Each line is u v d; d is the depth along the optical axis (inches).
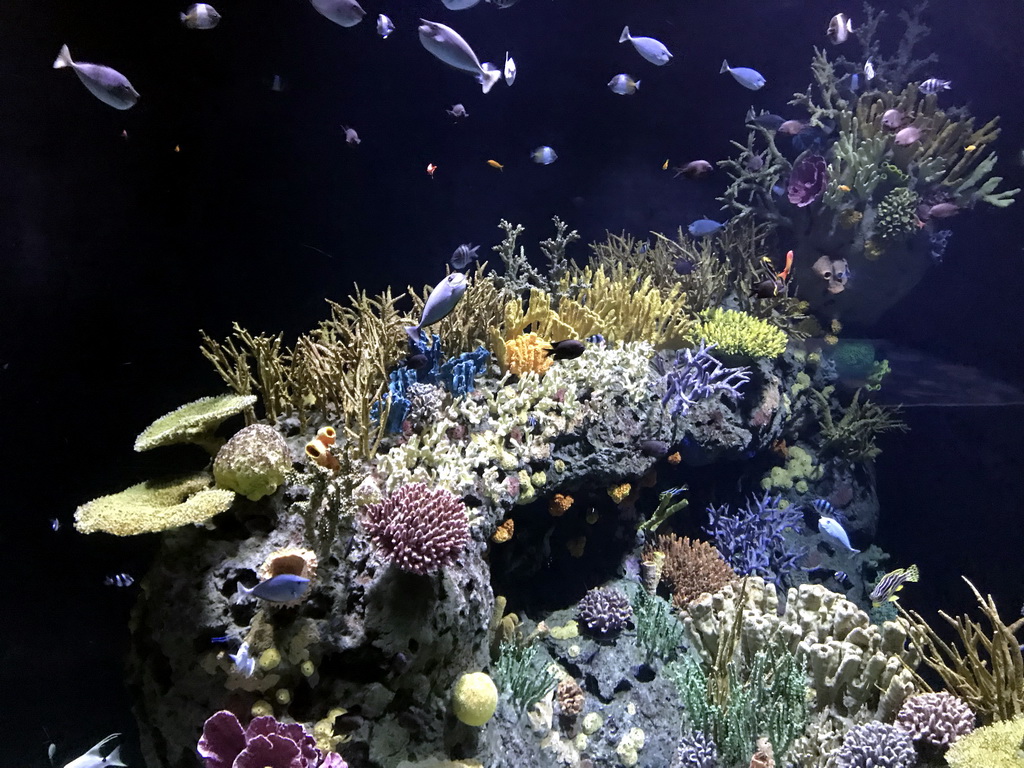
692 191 216.2
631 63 207.5
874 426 167.9
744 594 102.1
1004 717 80.9
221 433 113.1
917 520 192.2
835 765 82.9
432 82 189.6
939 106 208.1
